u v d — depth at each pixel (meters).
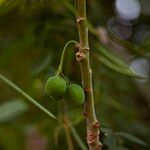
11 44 0.65
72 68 0.59
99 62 0.57
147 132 0.63
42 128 0.68
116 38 0.53
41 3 0.60
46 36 0.61
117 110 0.61
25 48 0.64
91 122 0.39
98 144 0.39
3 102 0.71
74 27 0.60
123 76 0.61
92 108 0.39
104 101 0.59
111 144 0.52
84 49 0.39
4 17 0.64
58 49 0.61
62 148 0.62
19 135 0.74
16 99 0.70
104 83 0.59
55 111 0.57
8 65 0.65
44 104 0.60
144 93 0.65
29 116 0.70
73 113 0.53
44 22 0.62
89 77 0.39
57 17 0.61
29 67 0.65
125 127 0.61
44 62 0.60
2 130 0.75
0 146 0.77
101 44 0.54
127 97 0.63
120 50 0.60
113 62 0.51
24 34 0.64
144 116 0.64
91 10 0.65
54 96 0.40
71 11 0.57
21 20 0.64
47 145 0.67
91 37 0.54
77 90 0.40
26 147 0.70
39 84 0.64
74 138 0.59
